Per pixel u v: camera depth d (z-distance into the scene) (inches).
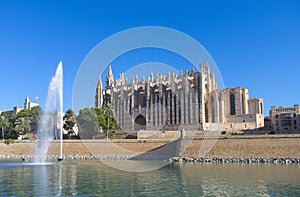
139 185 1316.4
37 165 2322.8
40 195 1095.6
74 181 1434.5
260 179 1515.7
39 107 4722.0
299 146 2623.0
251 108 5497.1
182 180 1476.4
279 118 4699.8
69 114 3718.0
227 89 5108.3
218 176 1637.6
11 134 4626.0
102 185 1312.7
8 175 1678.2
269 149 2714.1
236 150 2810.0
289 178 1544.0
